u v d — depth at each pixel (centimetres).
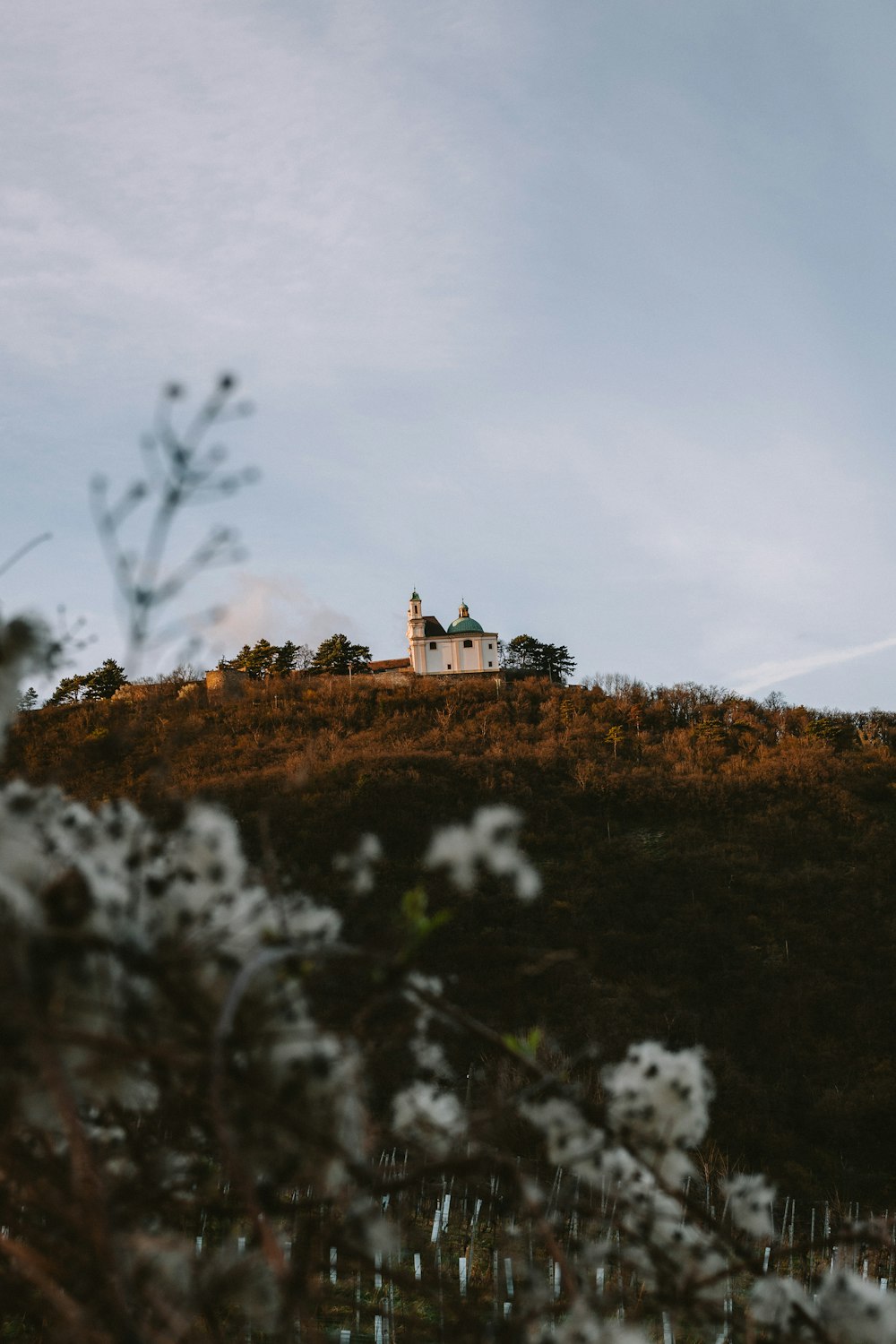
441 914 130
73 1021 96
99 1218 86
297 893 138
